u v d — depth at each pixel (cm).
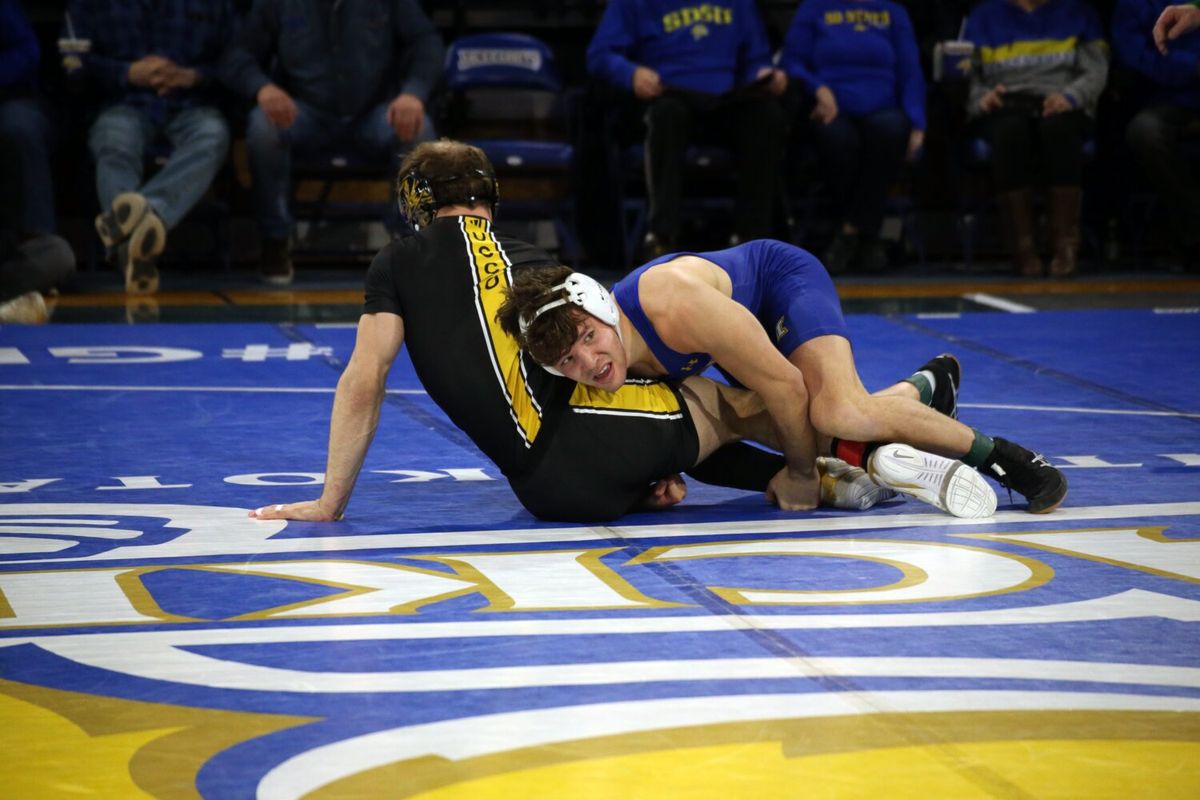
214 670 641
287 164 2356
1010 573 797
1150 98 2542
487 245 931
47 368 1588
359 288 2362
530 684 618
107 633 698
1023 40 2531
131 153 2255
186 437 1227
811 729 563
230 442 1207
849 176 2531
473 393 897
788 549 857
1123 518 932
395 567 820
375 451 1177
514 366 898
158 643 682
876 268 2614
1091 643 671
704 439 945
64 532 909
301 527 922
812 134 2605
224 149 2302
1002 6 2548
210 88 2338
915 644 669
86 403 1383
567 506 916
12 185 2112
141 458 1143
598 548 863
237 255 2695
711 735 557
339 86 2361
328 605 744
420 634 691
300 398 1420
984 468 960
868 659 648
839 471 980
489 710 587
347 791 509
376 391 911
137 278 2239
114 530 913
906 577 789
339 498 933
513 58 2592
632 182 2656
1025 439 1212
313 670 639
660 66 2444
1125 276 2564
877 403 938
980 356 1678
